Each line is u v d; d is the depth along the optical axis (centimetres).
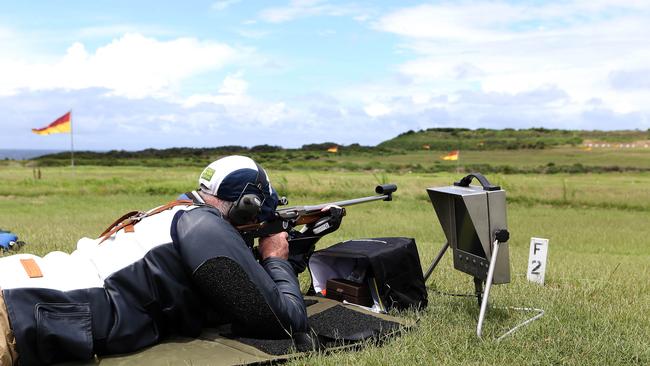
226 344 365
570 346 387
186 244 350
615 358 369
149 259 350
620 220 1852
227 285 348
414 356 361
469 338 399
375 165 8238
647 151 13625
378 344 385
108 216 1545
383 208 2047
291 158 11312
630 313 491
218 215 370
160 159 9819
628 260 983
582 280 654
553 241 1327
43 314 319
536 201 2398
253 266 357
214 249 347
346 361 347
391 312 463
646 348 384
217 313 387
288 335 368
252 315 355
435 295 545
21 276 327
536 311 476
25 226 1212
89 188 2575
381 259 462
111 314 339
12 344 312
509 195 2458
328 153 13588
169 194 2562
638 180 4694
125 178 3123
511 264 799
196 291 362
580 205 2350
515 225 1655
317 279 519
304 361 346
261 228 400
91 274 347
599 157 11825
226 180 382
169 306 356
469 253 454
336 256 493
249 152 12388
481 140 19088
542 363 360
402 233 1320
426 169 7556
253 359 341
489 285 406
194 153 11794
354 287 472
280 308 361
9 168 5706
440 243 1081
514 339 395
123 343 342
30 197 2362
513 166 8475
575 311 483
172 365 331
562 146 16500
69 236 966
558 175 6241
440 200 484
